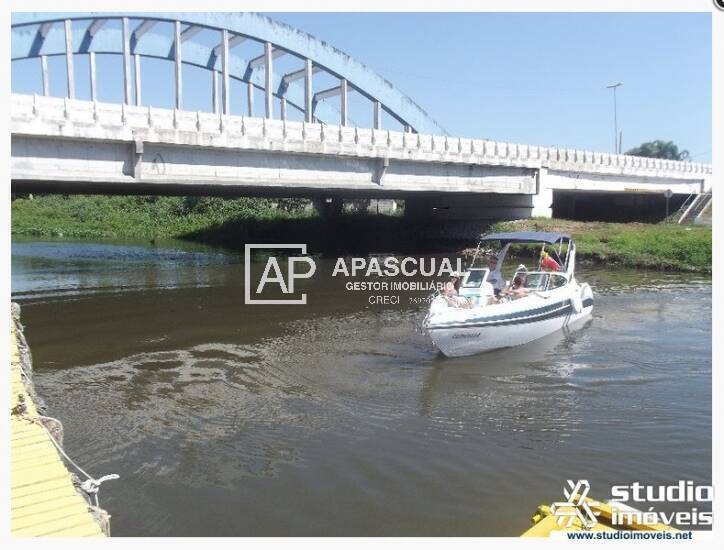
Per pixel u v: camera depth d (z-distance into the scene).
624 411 9.35
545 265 15.59
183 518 6.46
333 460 7.80
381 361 12.42
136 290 22.44
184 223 52.09
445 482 7.18
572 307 14.97
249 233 44.19
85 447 8.31
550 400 9.88
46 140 18.86
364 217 44.91
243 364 12.38
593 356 12.44
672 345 13.29
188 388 10.85
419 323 16.34
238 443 8.39
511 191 34.69
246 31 32.84
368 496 6.89
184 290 22.53
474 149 31.58
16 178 18.28
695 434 8.45
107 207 59.00
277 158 24.53
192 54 36.12
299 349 13.55
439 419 9.14
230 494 6.98
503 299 13.66
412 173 29.53
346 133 26.11
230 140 22.34
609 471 7.40
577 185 38.47
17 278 25.47
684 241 29.25
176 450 8.19
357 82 37.59
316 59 35.84
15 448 6.00
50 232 51.41
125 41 27.88
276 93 41.09
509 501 6.75
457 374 11.37
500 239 14.87
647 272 26.41
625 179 41.47
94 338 14.87
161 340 14.62
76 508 4.91
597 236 32.78
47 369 12.21
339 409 9.65
